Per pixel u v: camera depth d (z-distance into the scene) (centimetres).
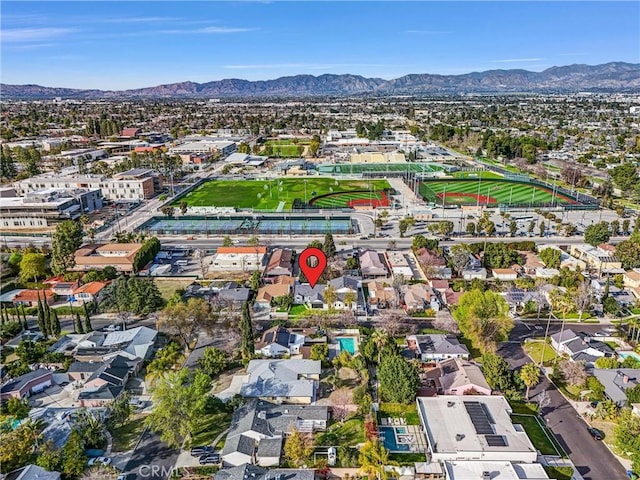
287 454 7244
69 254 14500
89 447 7675
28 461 7200
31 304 12669
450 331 11200
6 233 18450
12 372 9475
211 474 7088
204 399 7812
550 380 9475
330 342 10925
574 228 17825
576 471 7181
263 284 13738
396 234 18175
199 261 15700
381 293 12850
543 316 12125
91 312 12375
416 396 8706
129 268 14362
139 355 10100
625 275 13738
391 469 7162
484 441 7356
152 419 7706
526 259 15100
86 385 9062
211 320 10600
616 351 10350
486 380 9069
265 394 8756
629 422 7406
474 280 13375
